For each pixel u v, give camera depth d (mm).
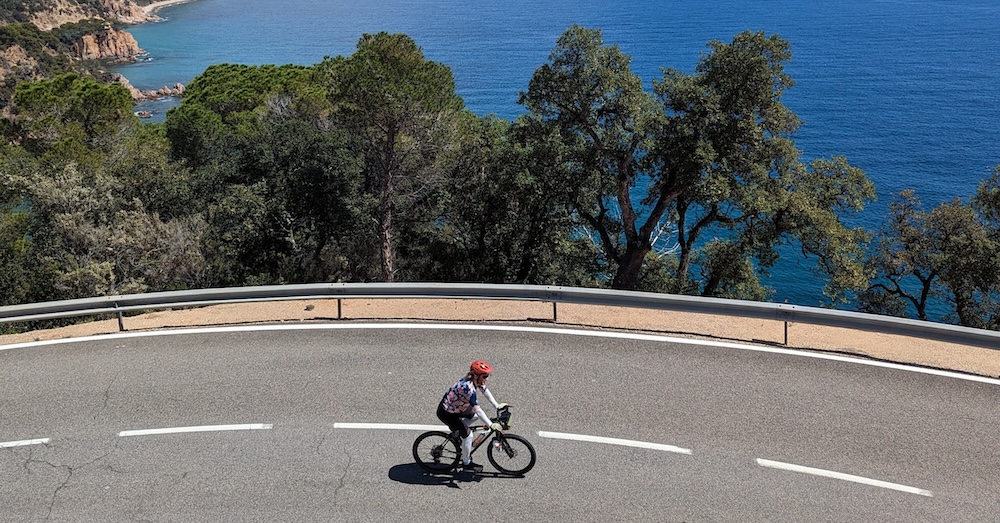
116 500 7121
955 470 7715
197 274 21156
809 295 45469
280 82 42062
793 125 22547
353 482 7449
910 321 10227
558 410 8938
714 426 8594
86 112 33812
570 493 7285
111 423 8617
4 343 11109
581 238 28359
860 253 23625
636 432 8445
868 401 9234
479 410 7207
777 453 8023
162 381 9719
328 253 27125
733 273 23922
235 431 8422
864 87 120312
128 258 19719
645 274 28094
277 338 11242
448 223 28594
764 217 23688
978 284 22562
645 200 24938
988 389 9578
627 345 11023
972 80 124938
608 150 22891
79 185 21344
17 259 18969
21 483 7418
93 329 11859
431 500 7164
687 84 21266
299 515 6895
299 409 8930
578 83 21828
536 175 23703
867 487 7406
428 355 10562
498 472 7695
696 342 11164
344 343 11016
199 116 37250
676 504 7102
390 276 25047
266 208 24469
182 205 25703
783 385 9688
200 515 6883
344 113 23609
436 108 22734
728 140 21141
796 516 6934
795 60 156500
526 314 12531
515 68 146875
